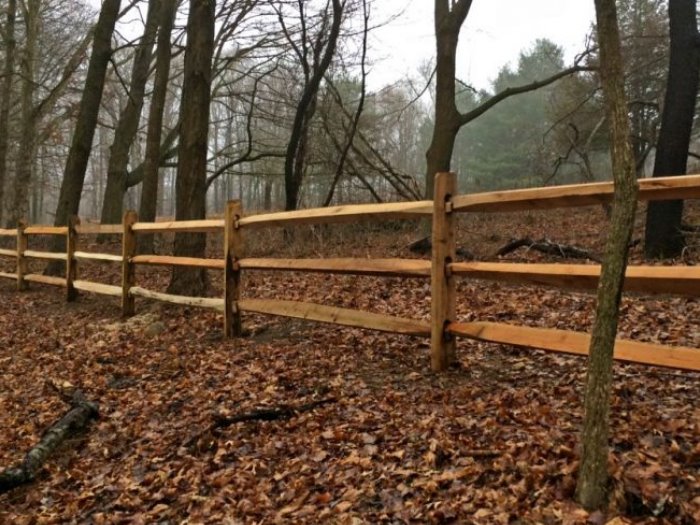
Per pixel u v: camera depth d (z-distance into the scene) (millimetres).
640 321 6113
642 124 19562
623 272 2697
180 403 5051
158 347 6781
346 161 15398
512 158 36594
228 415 4539
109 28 12578
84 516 3680
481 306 7293
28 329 8633
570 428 3533
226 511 3406
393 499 3160
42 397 5711
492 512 2863
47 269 12562
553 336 4020
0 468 4441
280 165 24172
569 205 3910
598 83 18078
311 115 14570
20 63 20109
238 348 6270
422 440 3717
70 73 17781
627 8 22016
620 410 3775
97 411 5055
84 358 6676
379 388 4680
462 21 12477
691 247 9188
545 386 4324
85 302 10086
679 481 2857
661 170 9320
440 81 12617
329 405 4512
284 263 5961
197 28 8375
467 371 4805
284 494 3436
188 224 7273
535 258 10172
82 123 12805
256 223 6332
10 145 28250
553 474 3035
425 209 4828
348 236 13688
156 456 4242
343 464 3627
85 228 9844
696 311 6184
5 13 18406
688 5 9125
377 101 20172
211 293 9039
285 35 13969
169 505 3619
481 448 3494
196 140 8352
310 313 5734
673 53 9273
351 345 5906
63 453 4562
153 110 14625
